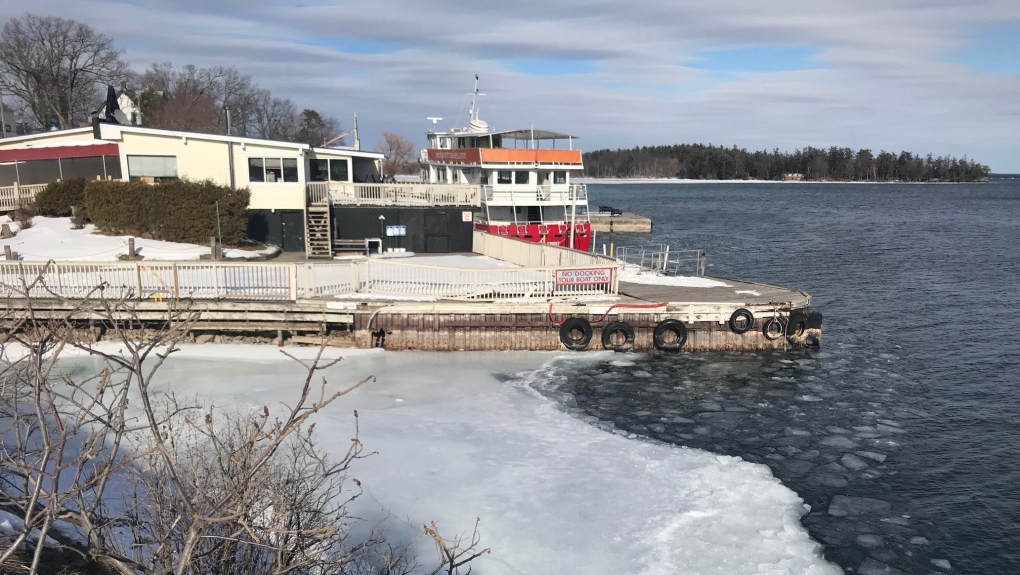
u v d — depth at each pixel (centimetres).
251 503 435
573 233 3659
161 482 514
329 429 1482
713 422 1648
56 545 481
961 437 1606
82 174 3359
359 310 2097
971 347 2394
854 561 1103
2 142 3359
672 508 1220
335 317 2100
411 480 1273
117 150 3312
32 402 454
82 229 2952
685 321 2186
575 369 2000
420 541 1070
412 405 1664
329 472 589
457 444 1444
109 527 497
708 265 4422
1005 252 5147
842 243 5741
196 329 2077
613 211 7062
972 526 1220
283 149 3125
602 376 1948
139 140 3017
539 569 1023
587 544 1096
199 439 1066
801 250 5244
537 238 3834
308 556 567
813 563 1084
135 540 551
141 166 3039
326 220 3102
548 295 2242
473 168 3947
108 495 870
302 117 11281
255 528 423
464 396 1745
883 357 2242
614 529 1143
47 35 6494
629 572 1031
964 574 1084
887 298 3316
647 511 1205
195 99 8450
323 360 1989
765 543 1128
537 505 1206
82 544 495
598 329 2173
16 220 3027
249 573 516
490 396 1753
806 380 1981
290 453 1173
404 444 1430
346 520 1095
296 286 2117
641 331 2186
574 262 2462
